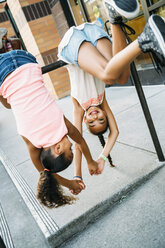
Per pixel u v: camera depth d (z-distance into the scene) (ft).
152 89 14.05
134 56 3.97
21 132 4.54
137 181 6.25
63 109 17.83
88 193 6.40
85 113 5.99
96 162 5.83
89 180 7.07
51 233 5.31
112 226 5.33
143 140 8.48
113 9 4.01
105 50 5.01
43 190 4.32
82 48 4.80
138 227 5.04
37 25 21.50
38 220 5.91
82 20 19.40
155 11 11.20
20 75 4.47
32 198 7.13
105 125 5.92
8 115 26.48
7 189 9.14
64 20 20.12
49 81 22.97
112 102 14.93
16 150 12.90
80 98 5.75
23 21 22.00
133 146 8.31
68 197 4.56
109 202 5.89
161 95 12.44
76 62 4.94
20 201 7.88
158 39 3.44
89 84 5.62
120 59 4.04
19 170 9.84
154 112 10.50
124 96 15.30
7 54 4.52
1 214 7.49
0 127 21.25
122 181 6.44
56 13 20.95
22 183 8.46
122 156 7.88
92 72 4.71
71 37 4.92
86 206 5.85
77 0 18.70
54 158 4.39
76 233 5.51
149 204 5.55
